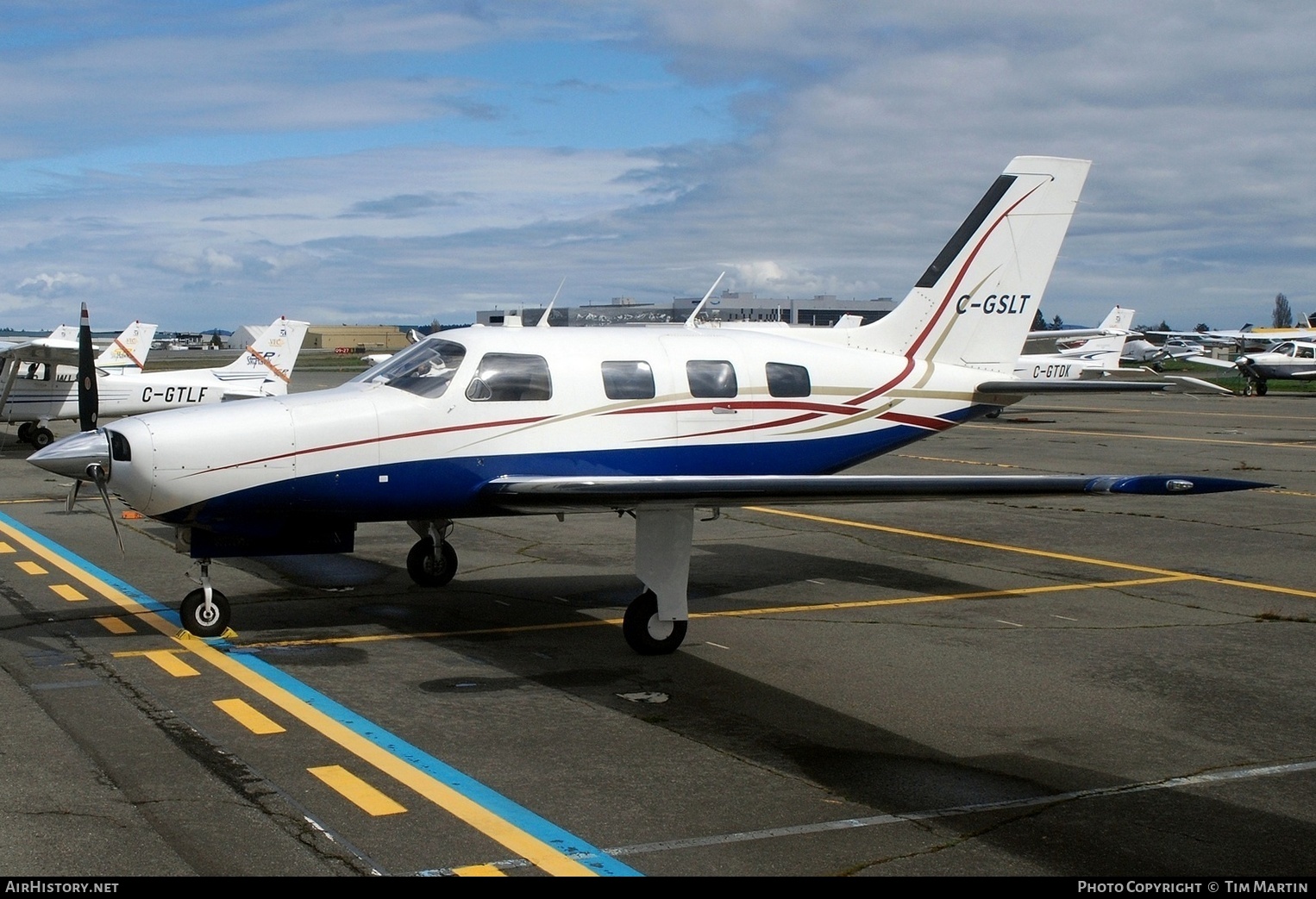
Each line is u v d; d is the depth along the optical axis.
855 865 4.17
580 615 8.45
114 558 10.61
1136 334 68.31
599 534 12.28
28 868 4.00
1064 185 10.23
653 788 4.94
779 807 4.73
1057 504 15.07
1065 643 7.62
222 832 4.37
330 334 140.62
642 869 4.11
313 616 8.30
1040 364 33.00
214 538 7.57
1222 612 8.59
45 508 14.05
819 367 9.23
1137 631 7.98
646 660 7.16
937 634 7.86
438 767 5.16
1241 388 49.94
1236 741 5.65
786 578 9.90
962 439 24.19
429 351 7.95
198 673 6.70
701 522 13.33
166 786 4.85
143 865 4.04
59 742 5.41
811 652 7.38
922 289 9.93
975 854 4.28
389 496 7.63
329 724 5.77
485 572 10.08
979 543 11.86
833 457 9.33
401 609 8.59
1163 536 12.34
